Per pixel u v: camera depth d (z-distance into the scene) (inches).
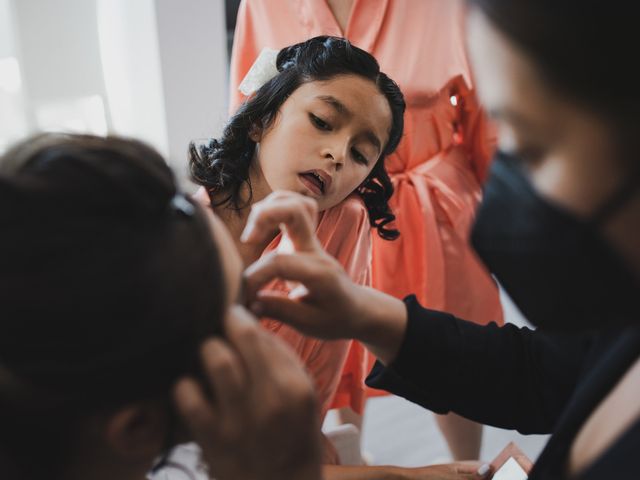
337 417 57.9
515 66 14.8
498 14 14.4
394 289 54.3
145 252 16.2
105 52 78.5
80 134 19.0
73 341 15.6
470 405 29.8
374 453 68.1
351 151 37.2
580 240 16.7
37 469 17.3
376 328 28.2
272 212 25.0
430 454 68.1
